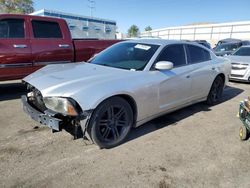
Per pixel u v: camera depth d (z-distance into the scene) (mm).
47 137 3771
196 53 5105
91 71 3770
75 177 2814
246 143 3863
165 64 3883
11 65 5535
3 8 40688
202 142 3834
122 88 3367
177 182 2812
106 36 27484
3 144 3514
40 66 6008
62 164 3059
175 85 4285
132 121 3684
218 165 3193
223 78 5980
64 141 3658
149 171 2988
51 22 6215
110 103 3293
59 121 3035
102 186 2684
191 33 56031
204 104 5926
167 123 4562
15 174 2826
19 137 3754
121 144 3627
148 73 3859
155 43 4430
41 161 3109
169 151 3490
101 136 3324
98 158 3225
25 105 3578
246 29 46500
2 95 6141
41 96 3322
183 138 3941
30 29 5832
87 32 25156
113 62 4254
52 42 6145
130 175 2893
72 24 23453
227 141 3912
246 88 8258
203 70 5051
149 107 3863
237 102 6266
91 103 3070
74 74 3611
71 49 6484
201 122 4695
